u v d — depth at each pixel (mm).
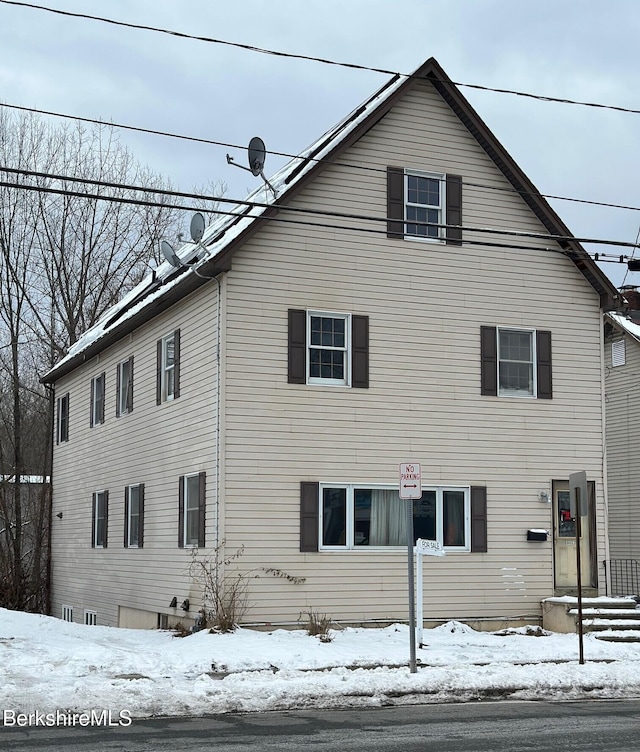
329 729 11664
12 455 47188
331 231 22094
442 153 23438
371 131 22781
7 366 43781
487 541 22766
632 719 12633
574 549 23656
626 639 20891
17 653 16766
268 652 17312
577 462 23922
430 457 22453
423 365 22625
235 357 20969
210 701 13219
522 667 16422
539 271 24125
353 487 21703
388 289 22500
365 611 21453
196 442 21984
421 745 10656
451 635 20719
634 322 33906
